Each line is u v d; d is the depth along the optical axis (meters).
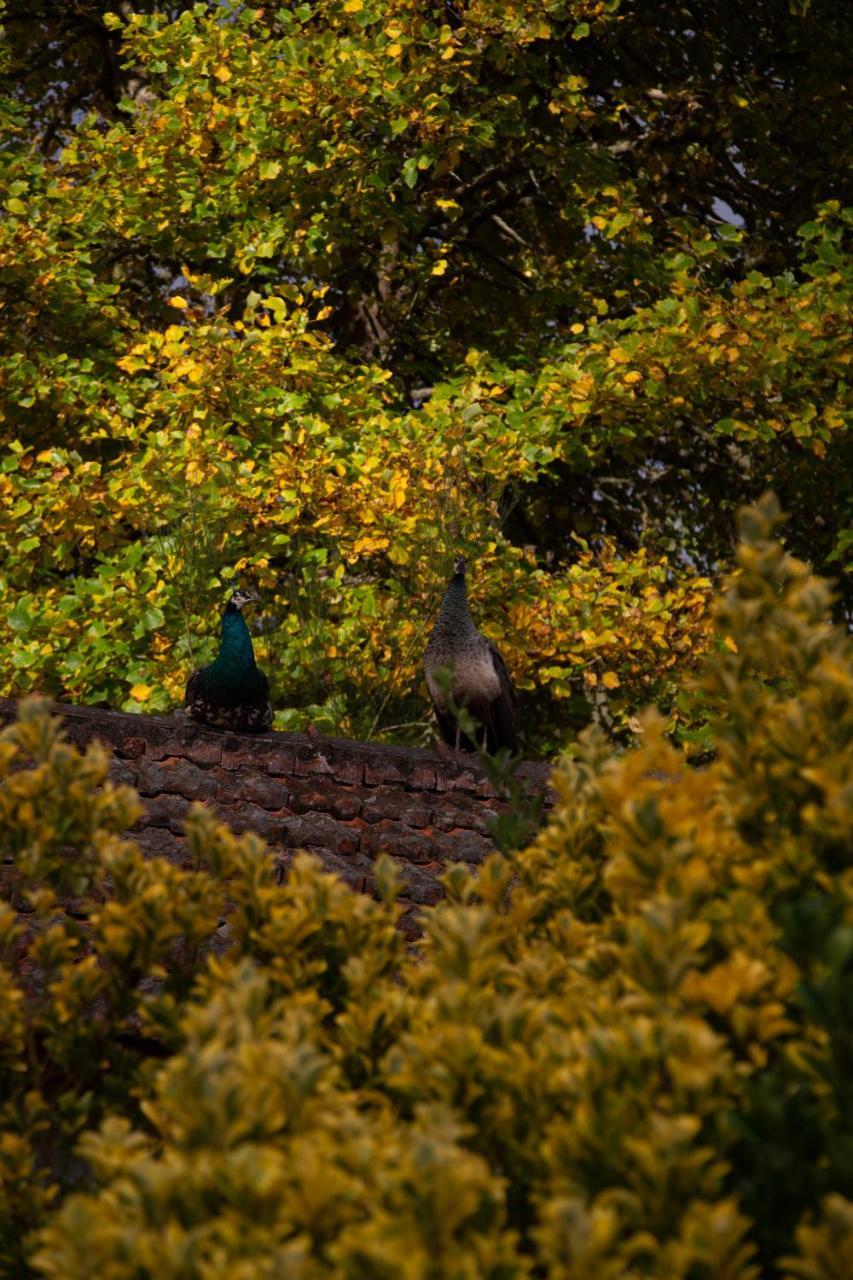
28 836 5.46
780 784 4.69
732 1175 4.11
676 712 19.06
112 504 18.36
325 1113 4.11
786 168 24.94
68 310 21.39
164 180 21.77
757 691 4.86
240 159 20.92
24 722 5.62
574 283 24.33
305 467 17.70
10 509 18.86
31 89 28.62
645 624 19.25
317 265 22.11
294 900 5.64
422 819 10.53
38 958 5.54
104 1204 3.94
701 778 4.86
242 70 21.59
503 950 5.53
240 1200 3.65
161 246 22.88
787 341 19.64
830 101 24.72
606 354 19.84
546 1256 3.49
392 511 17.78
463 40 21.70
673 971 4.18
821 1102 3.97
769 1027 4.09
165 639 17.83
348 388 20.00
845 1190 3.77
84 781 5.57
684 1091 3.82
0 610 18.70
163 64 22.00
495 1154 4.37
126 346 21.39
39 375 20.56
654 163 24.39
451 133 20.89
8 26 27.39
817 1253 3.29
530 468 19.42
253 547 19.12
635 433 20.17
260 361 18.95
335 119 20.84
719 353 19.33
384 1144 4.12
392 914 5.66
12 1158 5.00
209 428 18.69
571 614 19.44
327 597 18.44
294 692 18.61
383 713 18.20
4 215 21.39
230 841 5.74
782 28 24.83
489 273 27.16
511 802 5.90
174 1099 4.07
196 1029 4.35
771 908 4.54
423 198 23.12
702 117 24.11
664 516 26.30
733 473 25.36
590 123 23.23
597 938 5.21
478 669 12.70
